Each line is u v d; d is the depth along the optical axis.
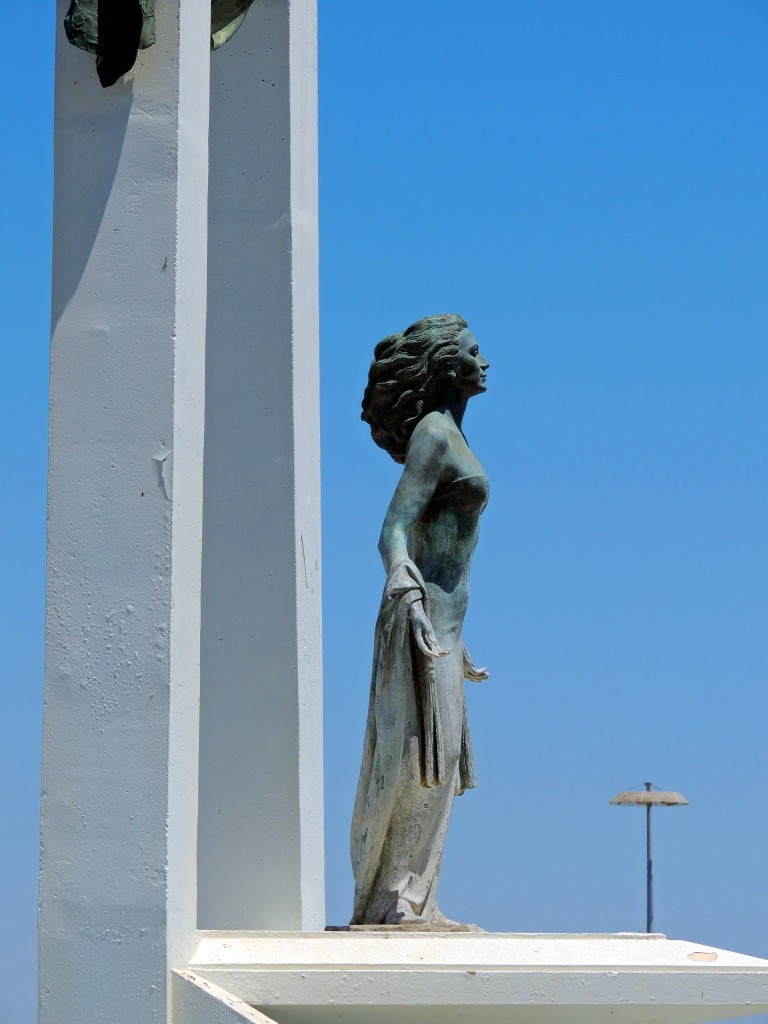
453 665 12.53
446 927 12.03
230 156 14.47
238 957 11.17
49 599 11.36
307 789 13.54
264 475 13.94
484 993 11.18
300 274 14.34
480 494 12.76
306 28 14.87
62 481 11.49
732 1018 11.58
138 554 11.29
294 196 14.38
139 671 11.12
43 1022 10.79
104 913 10.85
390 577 12.38
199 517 11.60
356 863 12.47
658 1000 11.38
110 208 11.81
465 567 12.77
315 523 14.15
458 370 13.01
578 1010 11.33
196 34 12.20
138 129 11.89
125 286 11.69
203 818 13.48
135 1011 10.69
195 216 11.95
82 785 11.05
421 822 12.35
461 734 12.63
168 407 11.45
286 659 13.62
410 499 12.60
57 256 11.83
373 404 13.21
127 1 11.90
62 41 12.12
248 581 13.79
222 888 13.35
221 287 14.27
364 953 11.37
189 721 11.23
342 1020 11.13
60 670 11.23
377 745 12.41
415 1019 11.22
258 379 14.09
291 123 14.46
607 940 11.80
